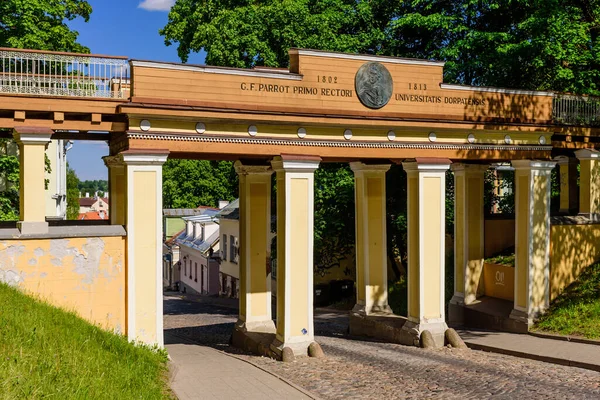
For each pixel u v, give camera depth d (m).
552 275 17.94
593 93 20.62
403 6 25.89
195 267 46.50
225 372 12.52
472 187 20.30
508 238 21.30
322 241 26.28
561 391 10.98
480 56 22.45
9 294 11.08
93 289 12.80
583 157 19.06
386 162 18.42
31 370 7.91
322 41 23.84
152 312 13.22
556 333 15.97
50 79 12.93
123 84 14.11
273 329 17.19
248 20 24.17
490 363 13.71
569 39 20.92
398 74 16.11
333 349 16.00
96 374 8.66
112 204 15.70
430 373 12.61
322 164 24.73
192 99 13.79
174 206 59.25
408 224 16.75
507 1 22.38
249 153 14.48
